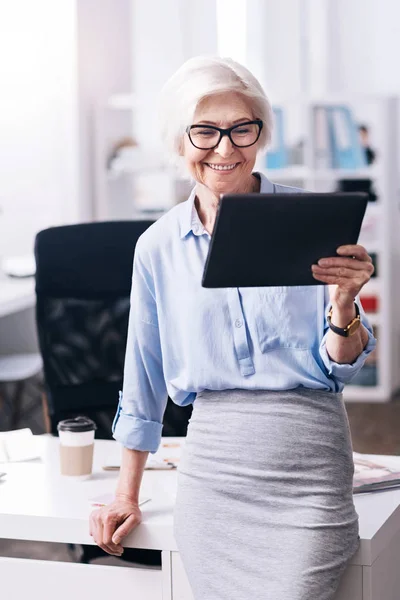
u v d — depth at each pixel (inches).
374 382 277.9
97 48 257.4
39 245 125.1
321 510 77.7
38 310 125.6
